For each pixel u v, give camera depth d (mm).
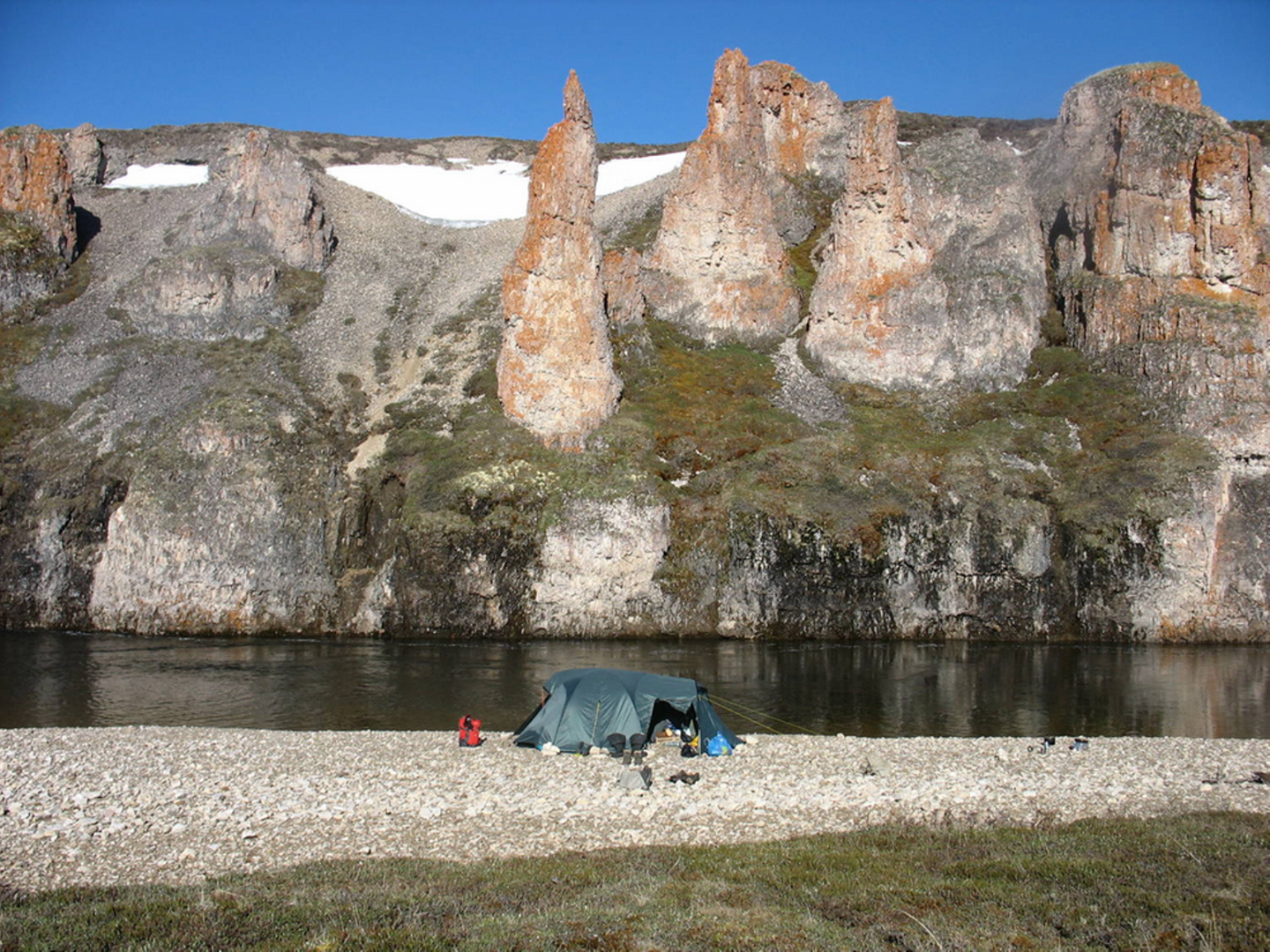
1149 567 56125
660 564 57969
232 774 26125
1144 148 73375
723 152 83812
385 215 105812
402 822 22234
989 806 23250
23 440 67812
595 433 65000
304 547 60094
